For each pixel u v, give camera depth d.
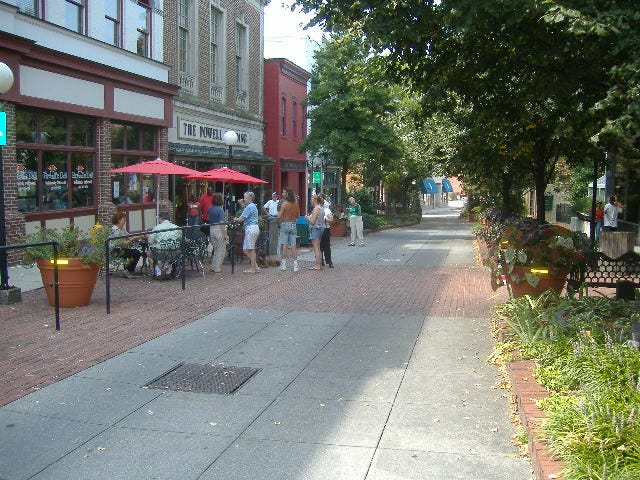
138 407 5.85
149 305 10.42
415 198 51.34
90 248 9.84
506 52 9.61
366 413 5.71
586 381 5.15
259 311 10.15
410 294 11.87
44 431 5.27
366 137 29.47
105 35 18.34
